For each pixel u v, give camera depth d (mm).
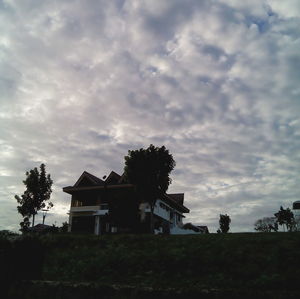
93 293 10977
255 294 9625
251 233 23281
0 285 11211
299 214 47562
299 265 14602
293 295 9367
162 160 36219
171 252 19000
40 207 39000
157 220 44031
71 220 47312
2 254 11633
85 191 48844
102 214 44750
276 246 17672
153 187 35688
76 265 19391
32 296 11320
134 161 36312
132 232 35062
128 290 10844
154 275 16000
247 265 15500
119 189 46250
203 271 15633
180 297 10203
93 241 24359
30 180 38875
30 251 12523
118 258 19219
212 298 9922
